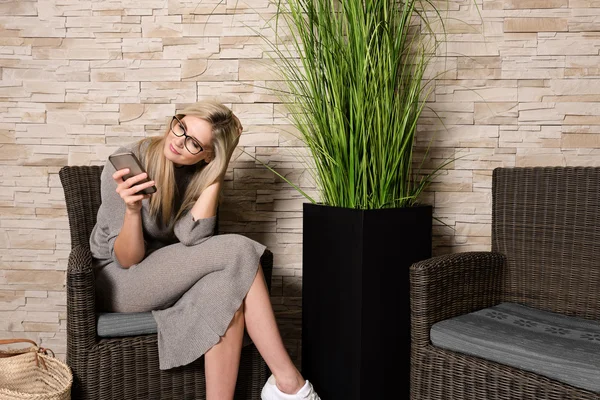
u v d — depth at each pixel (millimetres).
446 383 1542
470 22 2182
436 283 1616
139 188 1587
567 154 2184
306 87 2062
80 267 1559
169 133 1749
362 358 1714
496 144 2209
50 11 2244
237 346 1617
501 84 2191
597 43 2139
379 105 1753
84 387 1573
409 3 1997
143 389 1629
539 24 2158
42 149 2285
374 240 1701
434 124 2221
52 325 2332
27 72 2264
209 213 1752
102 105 2268
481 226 2236
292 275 2299
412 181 2236
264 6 2213
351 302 1729
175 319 1619
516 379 1401
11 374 1660
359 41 1747
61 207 2303
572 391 1308
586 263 1771
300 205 2273
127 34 2246
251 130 2258
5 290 2332
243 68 2238
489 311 1752
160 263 1656
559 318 1715
